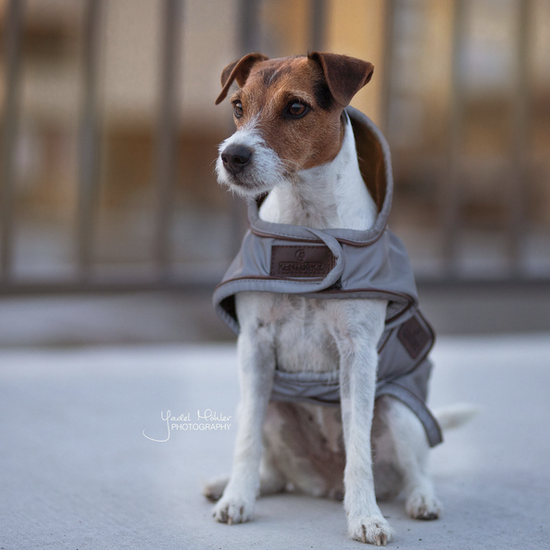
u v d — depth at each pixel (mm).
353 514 3164
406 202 11602
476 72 11625
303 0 10070
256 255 3416
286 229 3396
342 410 3396
